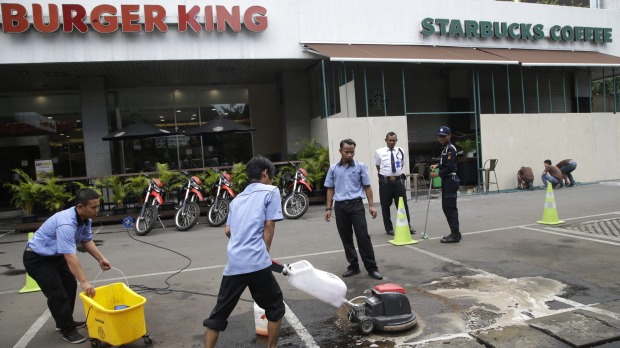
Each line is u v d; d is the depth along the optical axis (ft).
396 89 55.26
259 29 42.27
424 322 13.98
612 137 53.01
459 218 32.12
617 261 19.34
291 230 30.45
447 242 24.40
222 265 22.20
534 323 13.33
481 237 25.49
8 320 16.01
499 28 50.52
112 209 36.99
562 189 46.19
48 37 38.22
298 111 51.03
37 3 37.63
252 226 11.55
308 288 12.74
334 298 13.12
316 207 40.81
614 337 12.16
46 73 43.01
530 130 48.39
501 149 46.96
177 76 49.08
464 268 19.47
